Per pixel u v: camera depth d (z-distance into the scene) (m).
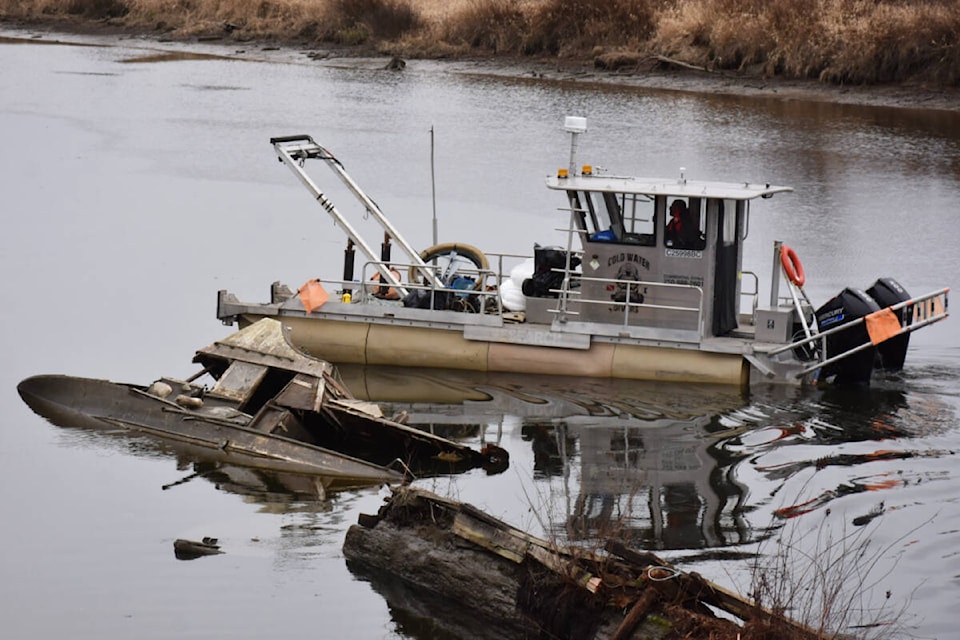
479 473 36.56
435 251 49.16
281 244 65.19
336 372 41.22
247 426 38.34
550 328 45.38
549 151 87.31
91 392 41.31
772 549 30.95
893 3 118.62
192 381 42.50
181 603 29.11
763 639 24.38
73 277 58.59
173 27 160.88
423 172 81.31
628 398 42.88
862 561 30.19
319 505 34.38
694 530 32.16
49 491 35.38
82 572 30.70
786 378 43.34
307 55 140.50
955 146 89.62
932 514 32.84
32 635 27.94
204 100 111.19
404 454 38.41
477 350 45.69
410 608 28.61
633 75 120.44
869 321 42.00
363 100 110.75
